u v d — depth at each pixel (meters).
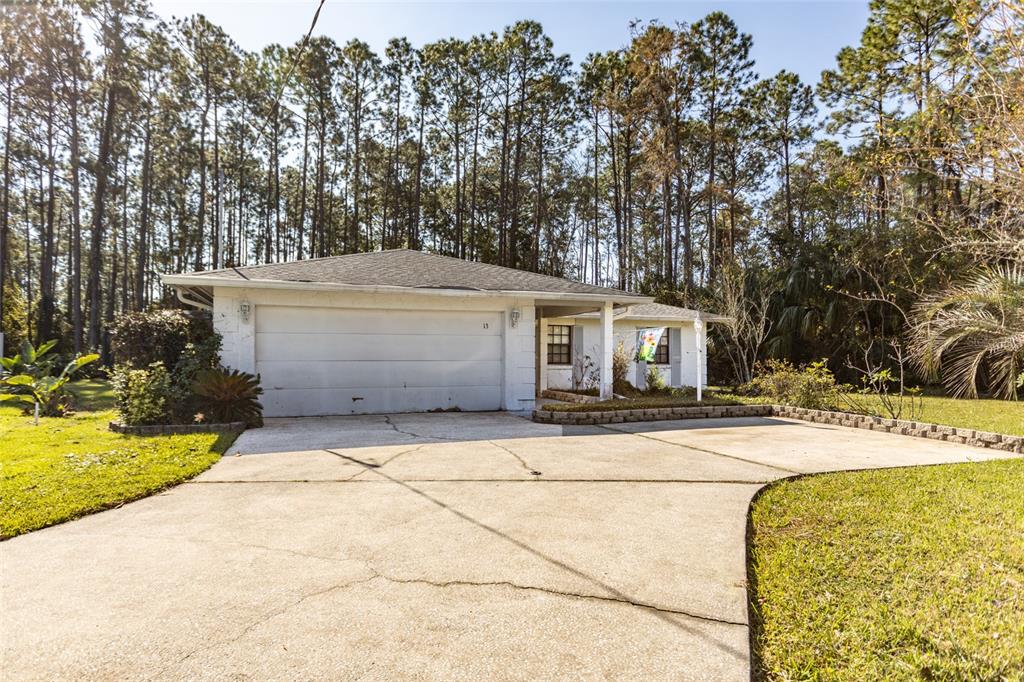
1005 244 6.03
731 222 26.41
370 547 3.35
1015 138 4.45
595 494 4.59
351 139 31.77
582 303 11.25
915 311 10.53
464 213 34.97
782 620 2.48
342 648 2.23
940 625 2.43
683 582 2.88
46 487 4.54
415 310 10.19
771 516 4.00
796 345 18.83
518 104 28.89
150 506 4.21
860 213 19.92
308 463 5.75
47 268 26.92
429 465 5.68
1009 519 3.91
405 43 29.98
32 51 23.84
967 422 9.49
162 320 9.21
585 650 2.23
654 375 15.40
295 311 9.50
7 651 2.19
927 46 14.88
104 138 25.20
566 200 35.75
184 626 2.40
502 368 10.72
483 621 2.46
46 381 9.92
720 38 24.97
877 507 4.22
